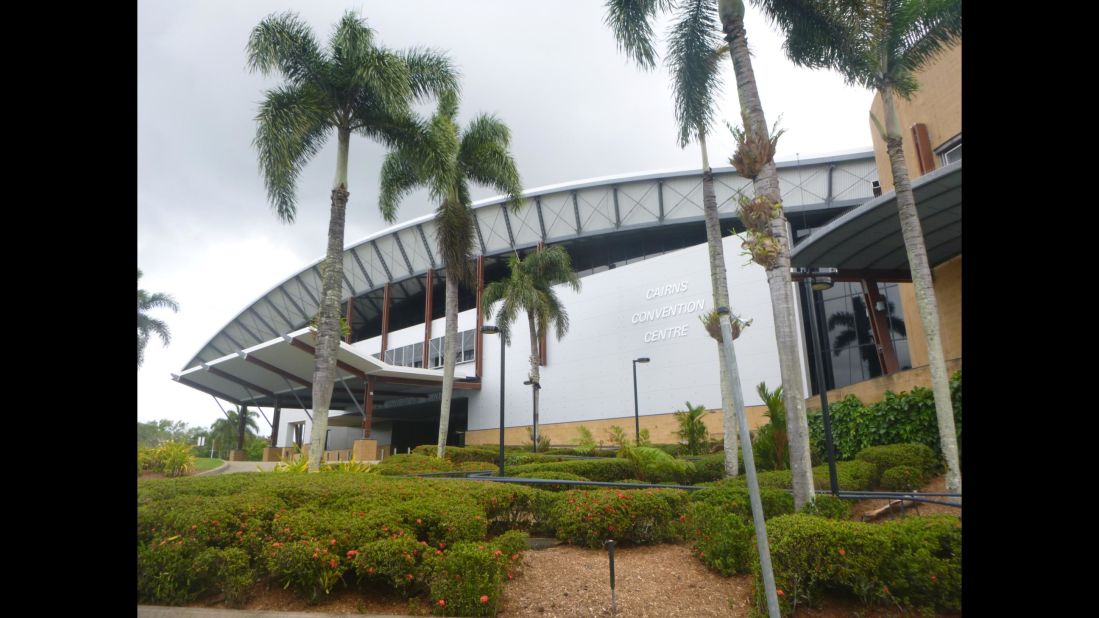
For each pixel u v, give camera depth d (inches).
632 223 1476.4
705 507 307.9
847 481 418.9
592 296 1485.0
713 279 619.2
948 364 567.5
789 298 331.6
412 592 229.1
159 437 831.7
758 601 221.0
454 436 2287.2
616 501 316.8
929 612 207.0
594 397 1433.3
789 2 452.1
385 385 1589.6
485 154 867.4
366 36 588.1
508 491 336.5
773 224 338.3
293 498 281.9
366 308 2308.1
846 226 609.6
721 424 1170.6
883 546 213.5
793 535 222.2
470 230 888.3
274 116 547.2
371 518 245.9
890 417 547.2
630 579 261.3
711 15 499.8
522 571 269.1
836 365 1065.5
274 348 1225.4
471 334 1774.1
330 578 219.0
